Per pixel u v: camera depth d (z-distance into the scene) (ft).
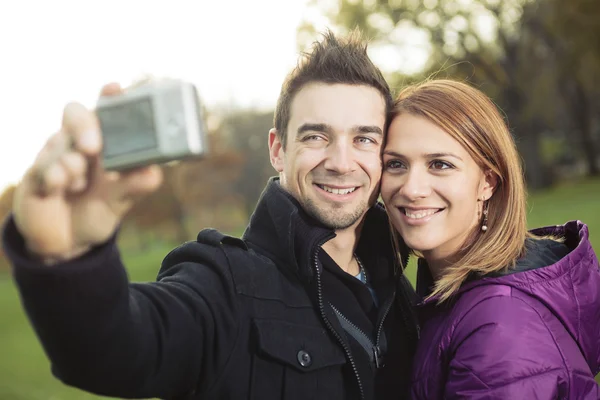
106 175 4.53
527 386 6.76
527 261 8.05
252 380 6.88
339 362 7.34
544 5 123.24
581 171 157.48
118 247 5.01
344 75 8.24
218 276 7.00
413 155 8.34
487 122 8.49
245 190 223.92
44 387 30.78
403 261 8.95
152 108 4.43
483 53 124.57
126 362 5.30
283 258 7.64
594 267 7.98
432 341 7.80
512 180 8.55
